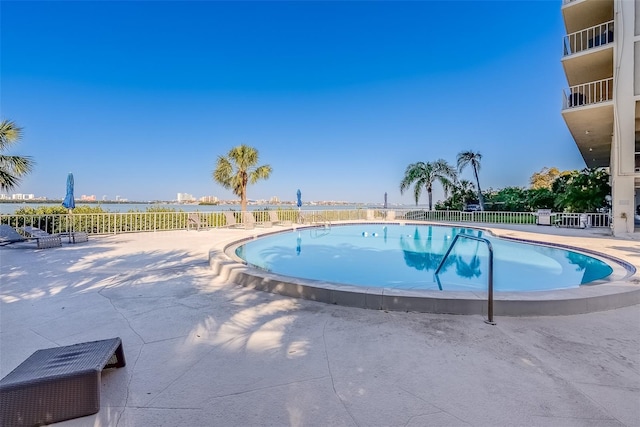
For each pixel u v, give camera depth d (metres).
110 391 1.92
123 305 3.58
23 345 2.57
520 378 2.06
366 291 3.57
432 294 3.44
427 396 1.86
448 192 21.38
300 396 1.87
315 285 3.83
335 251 9.65
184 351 2.47
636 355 2.40
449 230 14.70
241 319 3.17
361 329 2.91
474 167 20.91
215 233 11.34
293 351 2.47
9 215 9.48
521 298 3.29
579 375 2.10
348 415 1.69
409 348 2.51
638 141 12.47
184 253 7.06
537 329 2.90
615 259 6.20
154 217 12.17
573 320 3.13
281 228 13.28
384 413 1.70
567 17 12.21
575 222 14.00
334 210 18.91
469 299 3.28
